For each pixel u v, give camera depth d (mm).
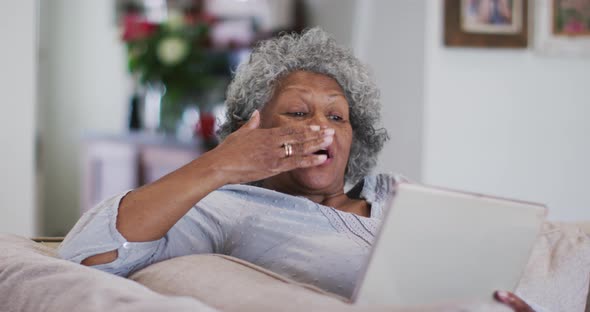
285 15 4180
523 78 3045
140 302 895
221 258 1229
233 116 1605
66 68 5219
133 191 1283
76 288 1009
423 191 975
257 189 1431
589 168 3160
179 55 4066
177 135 4164
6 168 2777
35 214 2924
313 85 1513
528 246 1098
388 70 3123
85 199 4648
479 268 1059
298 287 1084
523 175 3080
